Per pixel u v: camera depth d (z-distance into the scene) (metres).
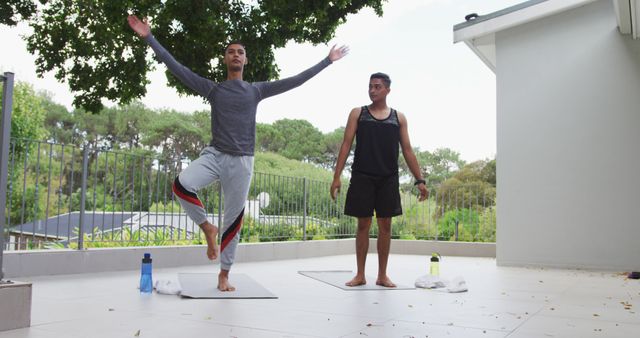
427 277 4.00
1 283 2.16
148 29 3.26
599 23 6.25
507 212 6.52
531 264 6.33
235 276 4.39
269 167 23.77
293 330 2.23
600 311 2.92
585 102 6.24
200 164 3.23
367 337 2.12
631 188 5.94
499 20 6.73
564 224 6.21
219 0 6.76
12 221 4.52
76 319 2.40
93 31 7.84
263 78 7.18
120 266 4.84
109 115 24.84
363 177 3.92
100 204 4.96
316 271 5.08
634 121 5.99
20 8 7.72
